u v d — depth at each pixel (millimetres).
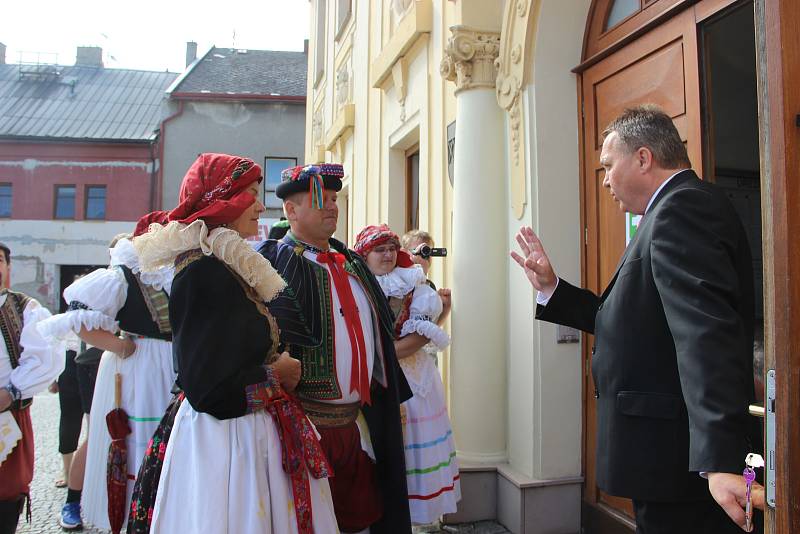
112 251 3049
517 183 3486
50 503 4160
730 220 1605
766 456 1116
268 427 1825
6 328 2883
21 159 21391
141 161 21406
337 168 2420
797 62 1076
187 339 1739
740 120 2969
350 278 2459
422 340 3029
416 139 5648
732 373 1363
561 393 3307
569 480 3271
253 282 1844
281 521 1775
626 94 3041
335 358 2291
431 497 3047
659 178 1775
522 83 3395
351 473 2336
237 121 20203
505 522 3416
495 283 3623
